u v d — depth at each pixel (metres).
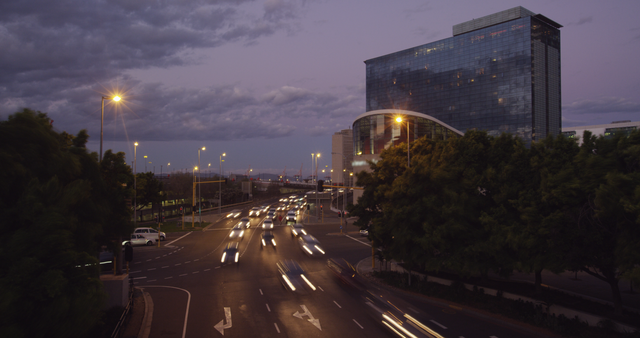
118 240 19.17
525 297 21.06
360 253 40.59
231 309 20.59
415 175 23.88
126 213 18.11
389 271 30.64
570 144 18.52
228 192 118.75
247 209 101.38
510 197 20.06
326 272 30.80
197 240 49.06
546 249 17.67
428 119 87.56
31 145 12.10
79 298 10.24
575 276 27.47
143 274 29.64
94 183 15.67
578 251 16.30
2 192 10.65
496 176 20.91
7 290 8.76
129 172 24.97
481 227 22.11
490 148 23.02
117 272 23.05
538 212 18.06
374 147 92.50
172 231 57.75
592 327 17.03
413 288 25.22
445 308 21.27
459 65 124.25
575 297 21.06
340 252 41.16
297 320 18.80
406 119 88.81
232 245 40.66
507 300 21.56
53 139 12.87
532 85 108.69
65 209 11.14
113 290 19.14
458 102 123.88
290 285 26.16
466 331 17.44
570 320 17.78
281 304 21.56
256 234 54.53
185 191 111.12
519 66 111.19
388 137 90.44
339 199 130.25
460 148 23.67
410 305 21.91
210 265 33.28
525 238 18.00
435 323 18.59
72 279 10.44
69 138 20.27
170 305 21.30
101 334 15.29
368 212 30.67
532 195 18.73
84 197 12.67
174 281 27.25
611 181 14.02
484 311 20.12
